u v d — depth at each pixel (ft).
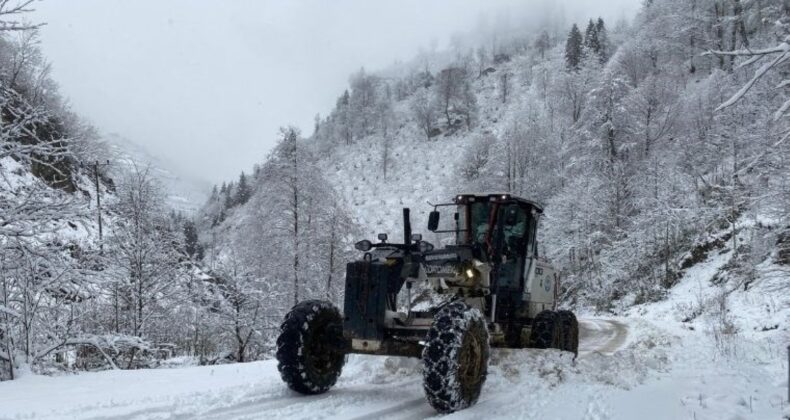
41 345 31.30
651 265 101.71
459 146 322.75
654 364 25.79
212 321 56.75
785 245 39.06
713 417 16.60
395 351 18.20
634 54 192.03
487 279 21.11
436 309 20.27
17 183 31.55
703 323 60.23
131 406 16.61
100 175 74.84
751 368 26.00
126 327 51.34
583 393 19.27
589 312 103.14
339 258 82.64
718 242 90.02
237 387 19.61
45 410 15.98
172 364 43.01
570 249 119.34
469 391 16.42
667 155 123.75
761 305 59.72
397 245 19.71
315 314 18.62
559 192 137.90
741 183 45.60
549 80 322.96
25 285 28.91
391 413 16.51
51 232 30.96
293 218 81.51
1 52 70.69
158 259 55.26
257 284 64.39
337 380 20.80
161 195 61.87
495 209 24.70
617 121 136.98
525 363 21.79
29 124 33.01
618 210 116.26
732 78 93.66
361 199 290.97
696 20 168.35
